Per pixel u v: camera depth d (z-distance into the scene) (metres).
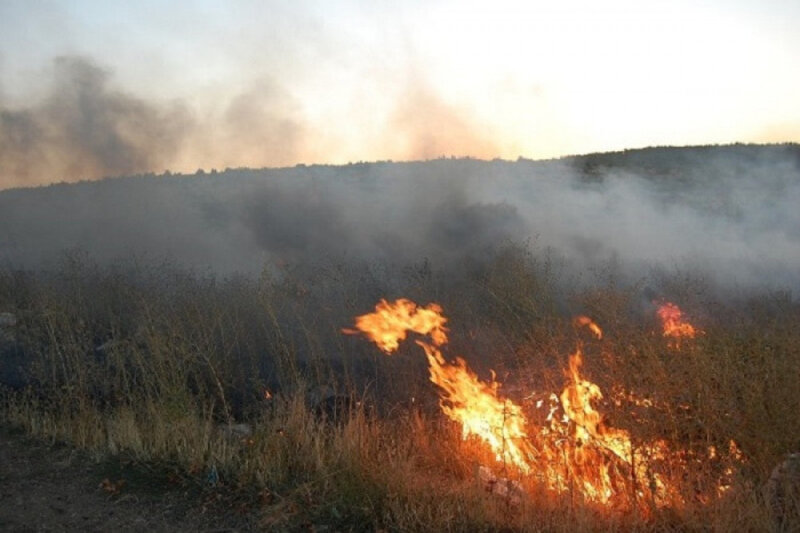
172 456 5.97
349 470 5.32
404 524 4.71
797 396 5.04
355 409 7.04
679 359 5.75
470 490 5.01
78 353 8.00
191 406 6.60
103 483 5.52
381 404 7.18
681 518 4.55
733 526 4.31
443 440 6.11
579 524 4.47
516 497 5.04
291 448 5.89
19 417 6.86
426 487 5.11
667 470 5.12
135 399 6.97
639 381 5.56
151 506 5.18
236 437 6.38
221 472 5.64
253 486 5.40
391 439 5.96
